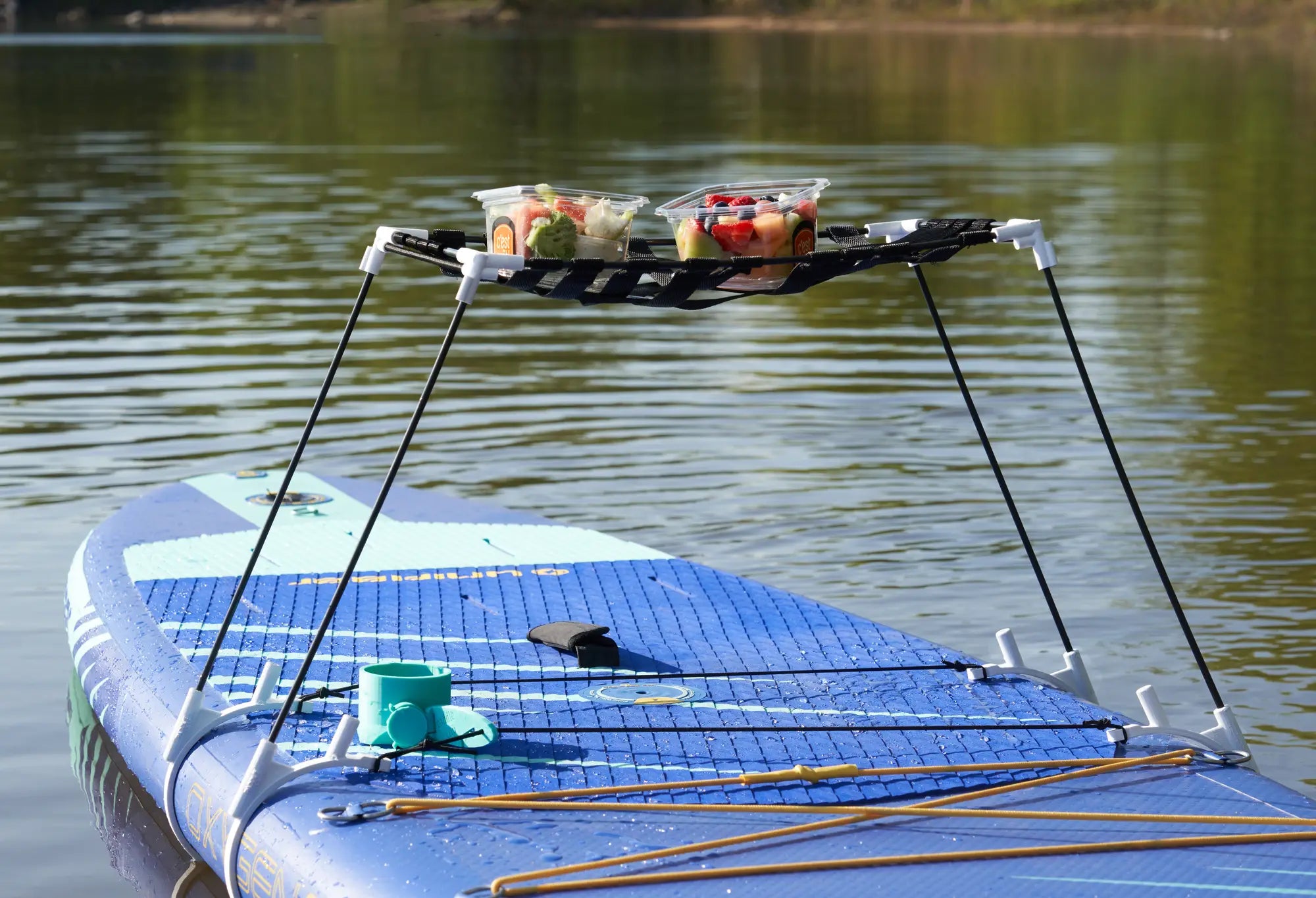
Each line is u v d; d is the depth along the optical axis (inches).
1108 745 167.2
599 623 205.3
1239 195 774.5
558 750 163.9
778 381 407.2
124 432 353.4
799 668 189.3
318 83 1501.0
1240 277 561.9
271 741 154.8
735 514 298.8
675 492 312.5
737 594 218.8
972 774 159.5
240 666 187.0
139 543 238.2
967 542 283.4
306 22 3307.1
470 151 912.3
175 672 185.9
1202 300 520.7
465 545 241.4
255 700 172.2
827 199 707.4
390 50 2174.0
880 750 165.2
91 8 3275.1
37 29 2837.1
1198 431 358.9
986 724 172.7
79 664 203.9
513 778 156.4
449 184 756.0
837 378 410.9
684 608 212.5
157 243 605.6
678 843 143.3
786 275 161.2
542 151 906.7
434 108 1235.9
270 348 437.4
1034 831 147.1
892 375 414.9
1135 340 457.1
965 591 259.3
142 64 1745.8
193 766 164.9
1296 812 152.2
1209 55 2069.4
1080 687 188.5
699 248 158.9
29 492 309.0
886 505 305.0
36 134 1023.6
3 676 223.0
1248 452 340.8
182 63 1782.7
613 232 158.1
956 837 145.4
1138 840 145.3
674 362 429.4
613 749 164.4
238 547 237.1
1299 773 194.2
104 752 199.9
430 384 151.6
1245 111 1251.8
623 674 186.5
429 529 250.1
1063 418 370.6
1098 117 1198.3
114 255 580.4
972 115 1199.6
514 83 1541.6
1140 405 382.6
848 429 360.5
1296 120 1180.5
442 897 134.5
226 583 219.3
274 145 959.6
